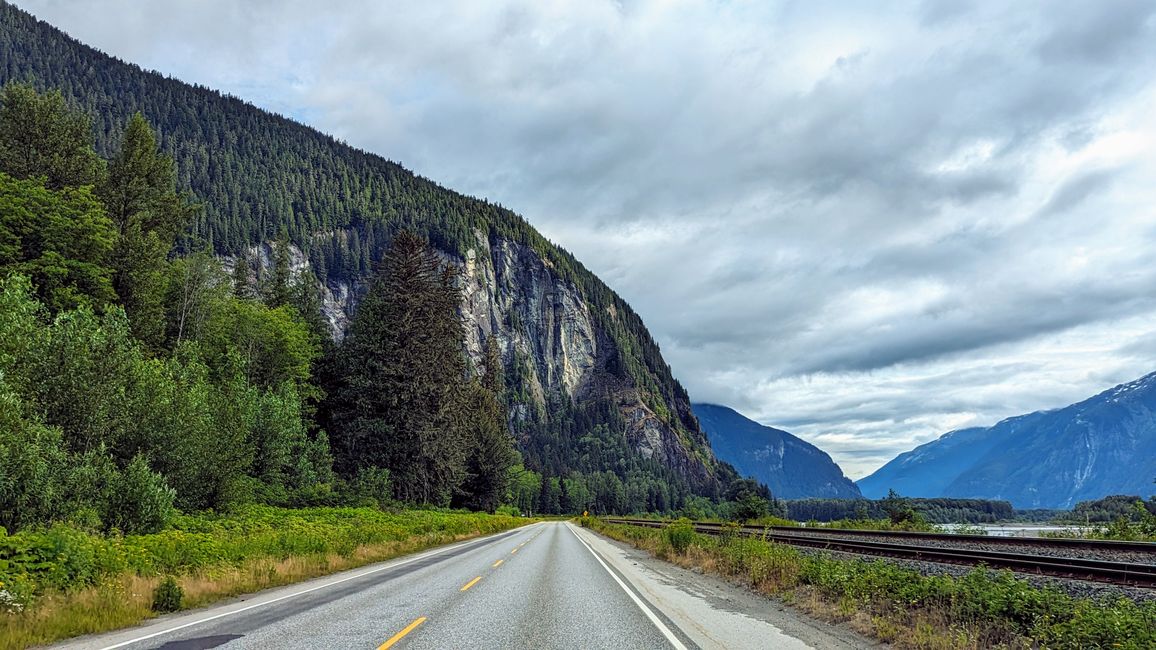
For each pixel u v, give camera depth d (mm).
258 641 8555
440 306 60938
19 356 21047
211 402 30641
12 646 8164
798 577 15289
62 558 12023
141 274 41312
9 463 16984
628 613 11102
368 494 50281
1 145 38438
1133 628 8250
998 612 10047
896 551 22375
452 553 26875
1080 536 31000
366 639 8688
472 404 81438
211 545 17484
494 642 8555
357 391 60156
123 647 8234
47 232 35375
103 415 22422
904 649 8547
